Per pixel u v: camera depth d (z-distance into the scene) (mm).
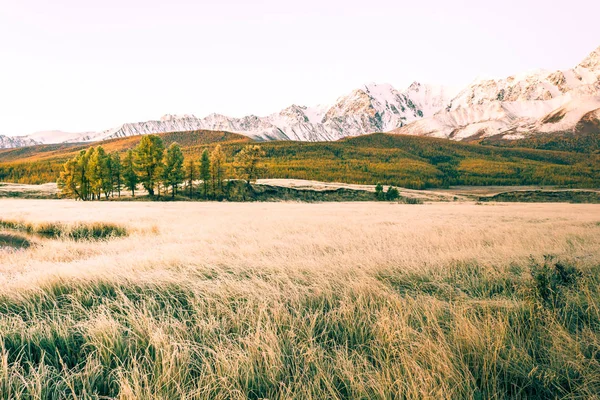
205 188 74500
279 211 30281
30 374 2869
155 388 2691
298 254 8234
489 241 10680
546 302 4352
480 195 113938
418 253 8023
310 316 4012
